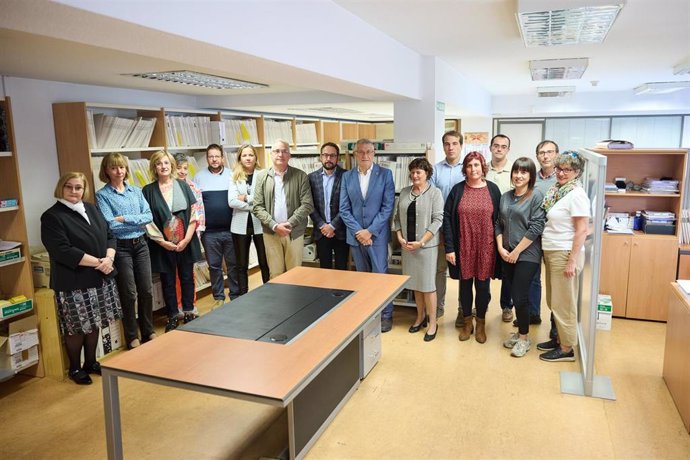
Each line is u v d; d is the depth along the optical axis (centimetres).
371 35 385
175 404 342
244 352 236
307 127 801
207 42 214
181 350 239
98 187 443
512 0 320
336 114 845
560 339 384
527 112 952
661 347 413
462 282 423
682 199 450
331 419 309
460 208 409
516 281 389
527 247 381
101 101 485
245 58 252
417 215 416
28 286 369
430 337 431
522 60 545
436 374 370
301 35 286
